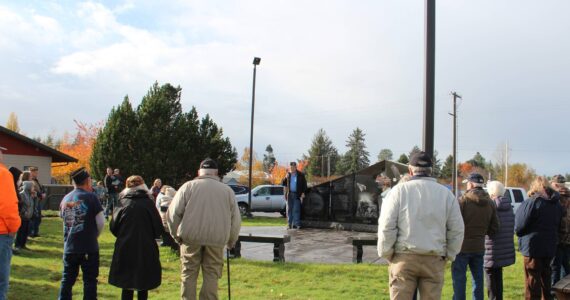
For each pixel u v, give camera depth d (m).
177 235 6.02
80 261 6.27
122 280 6.07
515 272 10.04
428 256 4.62
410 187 4.71
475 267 6.41
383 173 17.09
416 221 4.60
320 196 17.86
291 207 17.62
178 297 7.33
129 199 6.24
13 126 72.81
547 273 6.89
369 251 11.95
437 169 103.62
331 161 114.62
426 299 4.64
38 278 8.54
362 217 17.00
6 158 27.38
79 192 6.30
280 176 74.25
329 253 11.60
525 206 6.78
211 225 5.96
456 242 4.71
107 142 30.08
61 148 54.84
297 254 11.41
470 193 6.37
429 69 7.85
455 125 48.78
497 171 91.94
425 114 7.82
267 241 10.31
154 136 30.11
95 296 6.32
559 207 6.85
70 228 6.20
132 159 29.78
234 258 10.38
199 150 31.45
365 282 8.46
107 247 12.34
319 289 7.95
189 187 6.05
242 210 27.86
